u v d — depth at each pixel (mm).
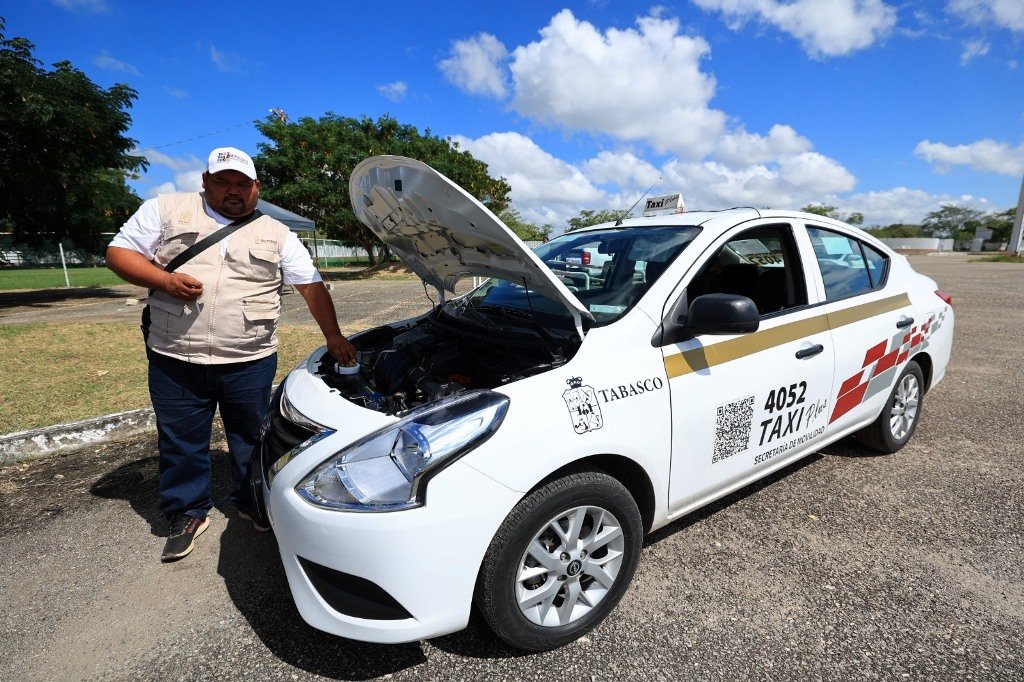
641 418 2105
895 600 2285
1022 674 1906
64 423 3947
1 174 12109
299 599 1863
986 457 3645
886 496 3141
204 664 2037
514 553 1844
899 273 3592
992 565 2502
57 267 38344
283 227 2619
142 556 2707
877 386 3281
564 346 2166
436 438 1754
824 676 1913
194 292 2350
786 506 3047
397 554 1681
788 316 2727
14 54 11469
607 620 2209
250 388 2633
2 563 2652
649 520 2287
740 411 2475
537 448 1838
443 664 2014
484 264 2479
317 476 1810
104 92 13195
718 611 2244
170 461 2650
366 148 21078
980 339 7465
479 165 26500
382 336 3217
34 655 2084
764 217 2863
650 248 2680
